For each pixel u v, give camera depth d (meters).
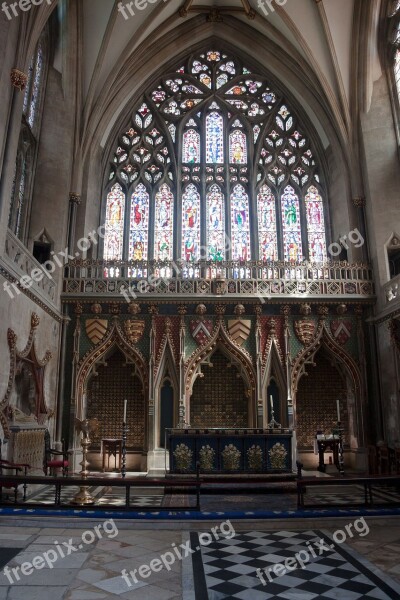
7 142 14.02
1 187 13.62
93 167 22.81
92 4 20.09
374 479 10.77
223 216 23.84
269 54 24.31
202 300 19.92
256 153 24.80
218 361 21.12
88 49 21.20
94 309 19.70
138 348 19.80
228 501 12.48
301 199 24.22
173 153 24.56
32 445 14.12
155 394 19.27
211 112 25.52
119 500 12.76
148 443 18.78
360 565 7.18
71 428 18.72
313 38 21.64
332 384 21.30
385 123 21.36
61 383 19.00
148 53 23.86
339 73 21.72
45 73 20.59
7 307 13.59
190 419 20.47
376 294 20.16
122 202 23.84
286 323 20.06
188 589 6.25
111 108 22.98
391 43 21.38
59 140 20.48
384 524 9.72
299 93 23.98
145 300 19.86
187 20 24.34
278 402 19.70
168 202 23.94
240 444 15.16
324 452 19.06
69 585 6.33
